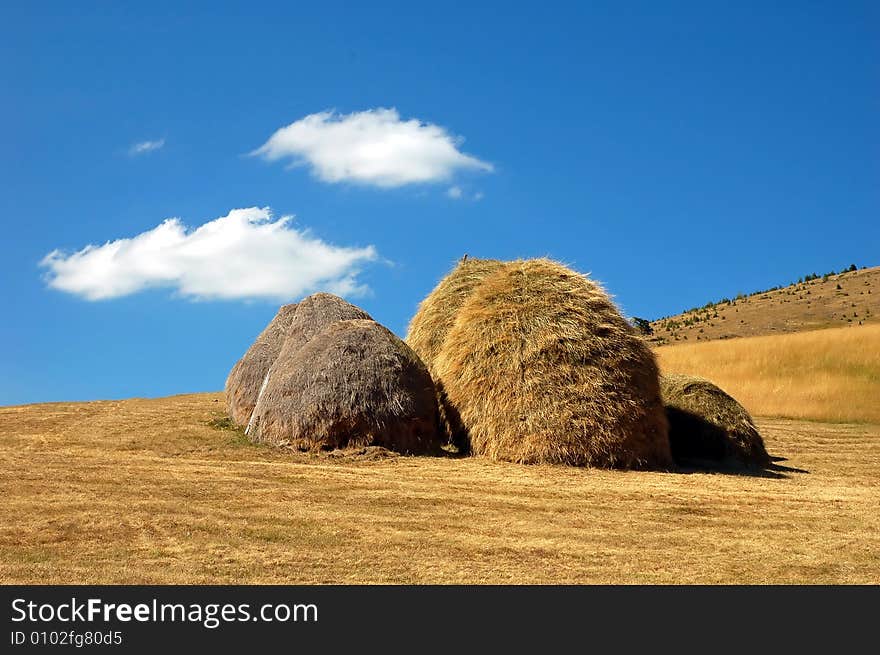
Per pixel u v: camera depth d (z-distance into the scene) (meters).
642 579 9.48
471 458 15.99
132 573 9.13
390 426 16.03
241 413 18.05
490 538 10.81
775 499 13.73
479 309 16.94
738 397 34.75
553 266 17.39
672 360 45.03
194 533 10.52
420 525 11.26
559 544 10.67
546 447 15.50
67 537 10.16
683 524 11.88
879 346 42.78
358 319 18.11
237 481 13.20
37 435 16.91
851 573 9.89
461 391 16.59
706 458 17.92
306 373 16.19
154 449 15.79
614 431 15.64
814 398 34.28
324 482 13.40
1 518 10.75
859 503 13.76
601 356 15.91
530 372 15.84
